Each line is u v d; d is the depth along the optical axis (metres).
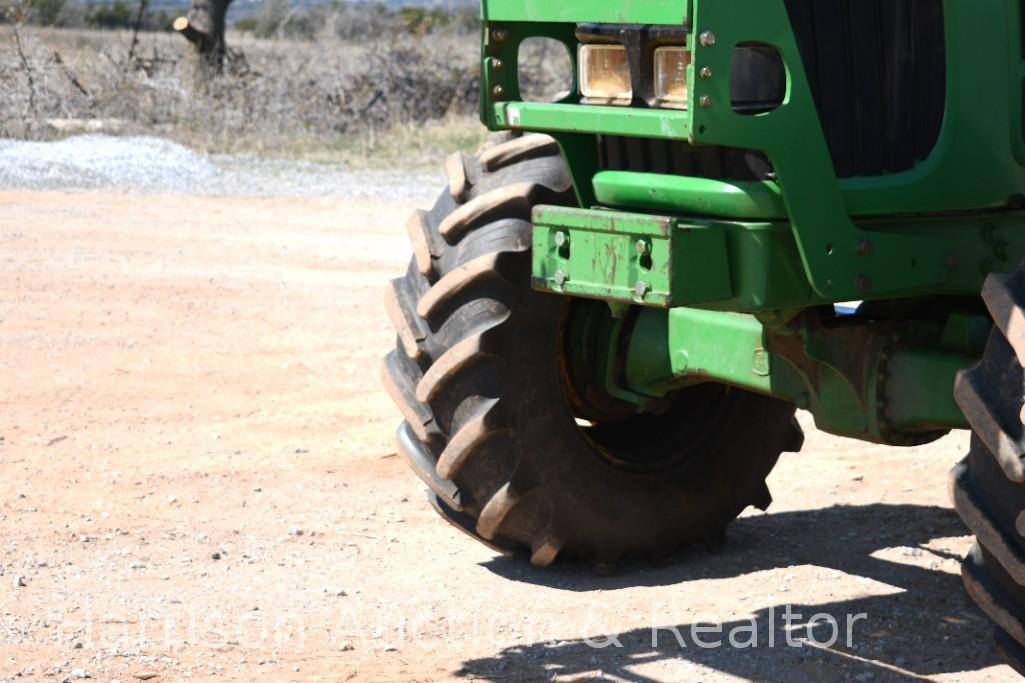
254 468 10.21
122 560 8.21
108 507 9.23
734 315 7.07
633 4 5.69
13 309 15.47
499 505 7.65
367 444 10.91
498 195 7.54
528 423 7.61
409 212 23.55
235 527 8.88
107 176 25.91
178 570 8.07
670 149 6.21
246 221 22.17
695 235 5.80
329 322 15.33
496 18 6.36
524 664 6.68
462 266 7.50
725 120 5.52
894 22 6.15
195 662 6.61
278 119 32.44
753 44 5.61
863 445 11.05
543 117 6.25
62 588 7.70
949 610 7.45
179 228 21.30
